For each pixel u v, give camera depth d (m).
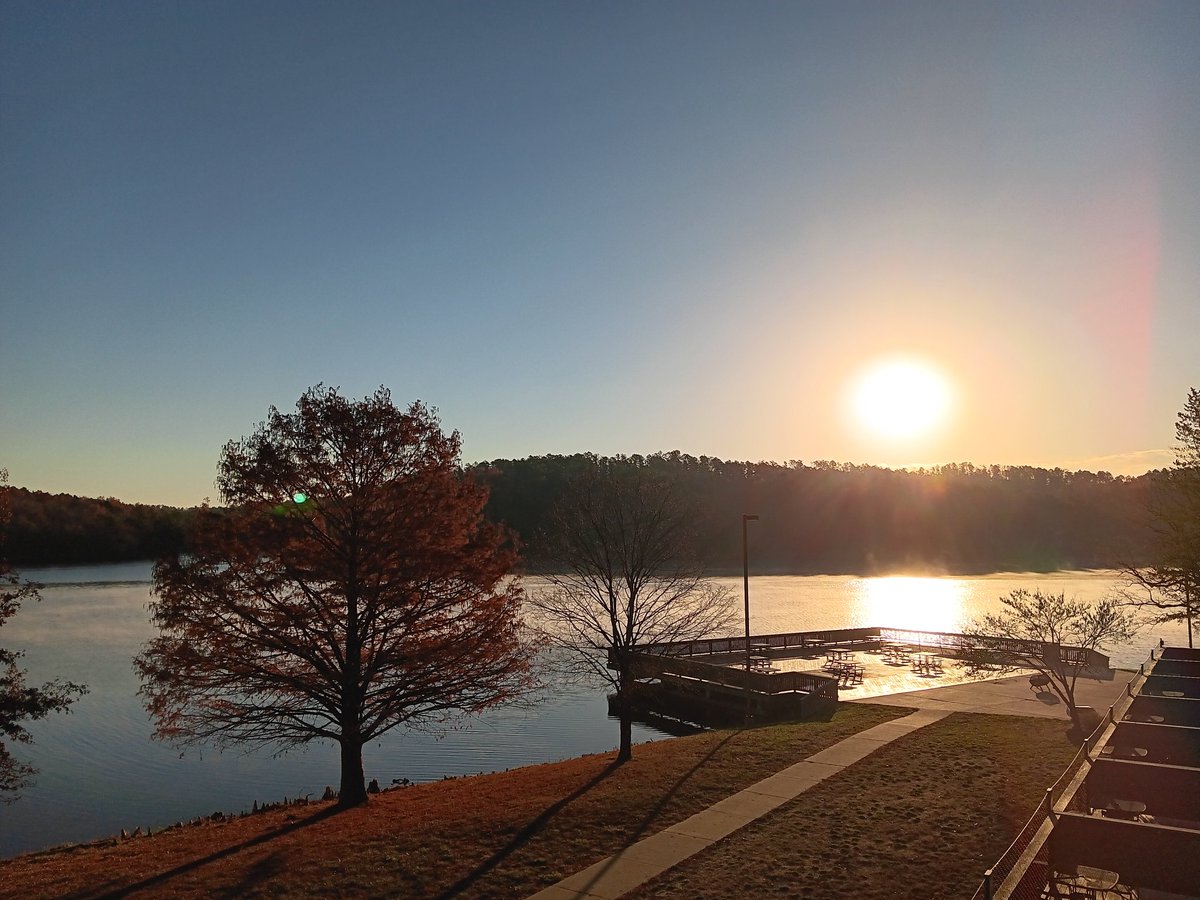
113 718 36.91
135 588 99.69
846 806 15.07
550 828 14.48
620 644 22.84
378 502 20.25
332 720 20.44
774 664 41.34
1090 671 33.62
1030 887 10.47
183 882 12.77
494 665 21.11
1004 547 139.00
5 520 21.28
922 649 45.44
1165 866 10.23
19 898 12.65
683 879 11.90
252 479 19.50
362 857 13.49
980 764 17.91
